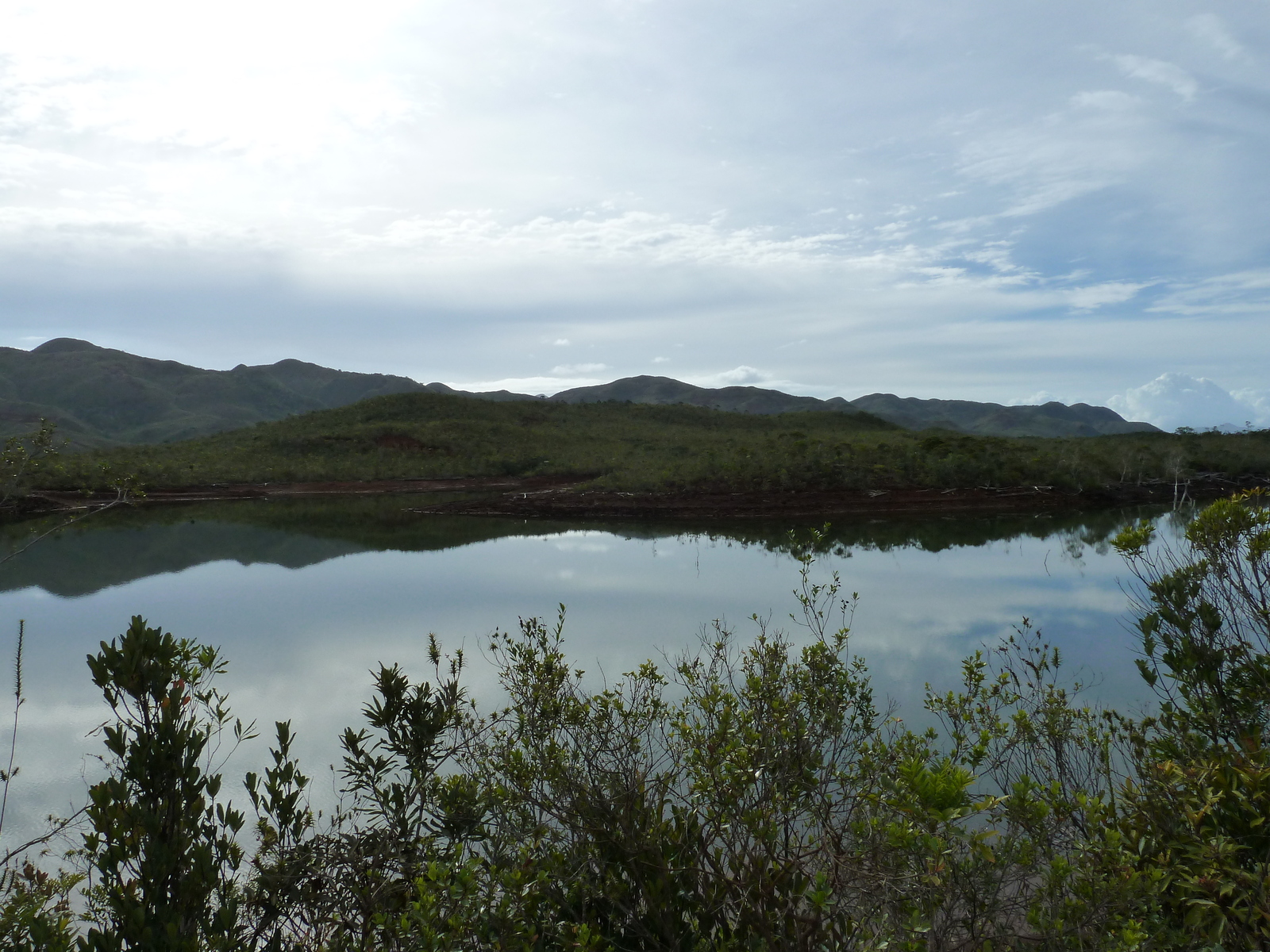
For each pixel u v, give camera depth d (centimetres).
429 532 2938
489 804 325
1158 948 215
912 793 221
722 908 256
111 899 238
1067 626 1201
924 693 818
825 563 2042
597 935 230
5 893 350
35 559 2234
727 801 284
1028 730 354
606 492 3809
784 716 304
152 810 264
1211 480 3650
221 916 257
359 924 303
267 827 318
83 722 900
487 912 237
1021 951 224
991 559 2072
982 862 219
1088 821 255
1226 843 228
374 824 342
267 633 1328
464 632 1298
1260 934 212
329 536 2798
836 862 241
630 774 296
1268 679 310
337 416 7938
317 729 844
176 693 275
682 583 1766
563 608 367
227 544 2562
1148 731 416
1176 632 340
